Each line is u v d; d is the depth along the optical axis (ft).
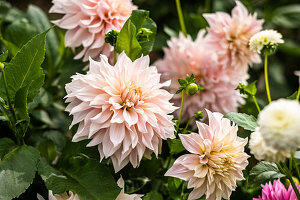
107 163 3.31
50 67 4.12
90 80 3.03
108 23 3.56
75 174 3.20
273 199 3.17
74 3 3.52
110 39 3.31
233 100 3.98
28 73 3.20
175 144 3.28
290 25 5.57
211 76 3.96
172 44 4.17
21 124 3.25
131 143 3.03
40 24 4.25
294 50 5.36
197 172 3.03
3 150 3.18
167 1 5.81
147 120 3.02
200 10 5.60
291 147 2.59
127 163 3.20
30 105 3.48
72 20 3.57
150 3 5.92
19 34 3.92
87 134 3.02
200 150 3.10
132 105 3.05
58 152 3.91
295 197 3.17
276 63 5.94
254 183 3.21
